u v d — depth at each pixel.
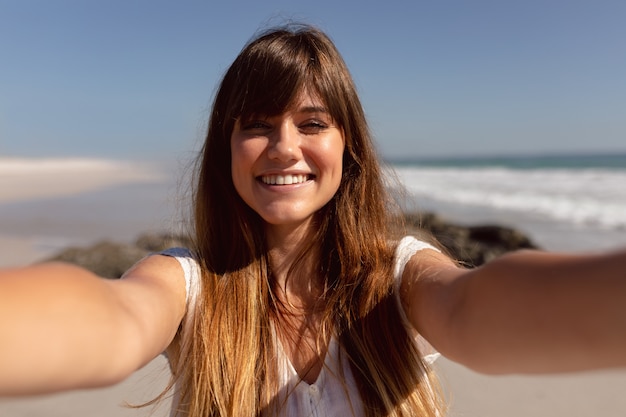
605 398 1.14
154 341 0.39
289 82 0.55
